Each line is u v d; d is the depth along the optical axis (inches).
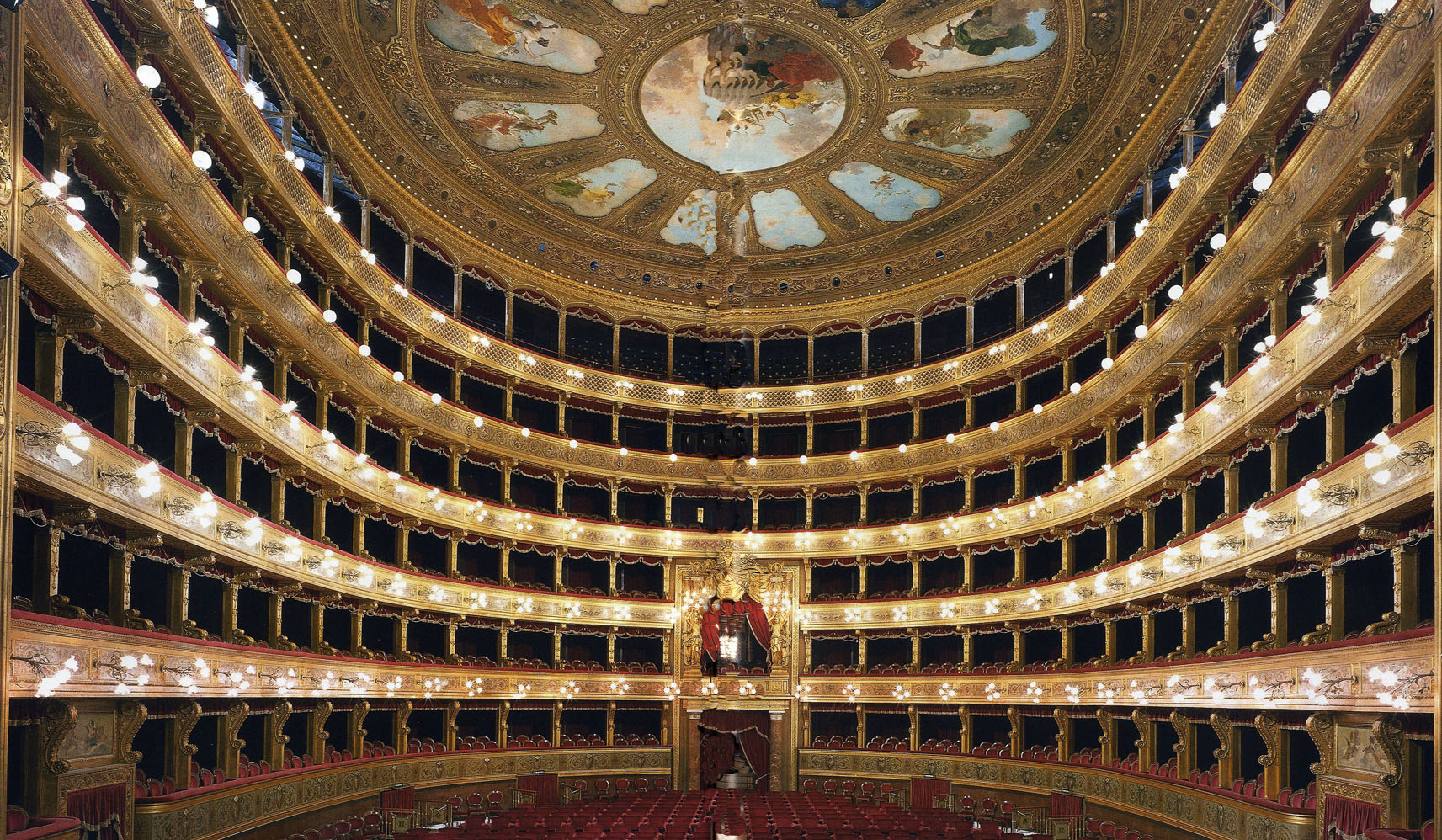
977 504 1616.6
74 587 820.0
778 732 1651.1
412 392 1373.0
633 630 1688.0
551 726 1631.4
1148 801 1112.8
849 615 1647.4
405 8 1112.8
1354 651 736.3
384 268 1381.6
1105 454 1348.4
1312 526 814.5
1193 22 1067.3
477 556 1604.3
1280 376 871.1
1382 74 673.0
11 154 578.9
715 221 1617.9
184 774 889.5
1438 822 563.5
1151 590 1148.5
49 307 710.5
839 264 1721.2
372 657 1298.0
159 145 790.5
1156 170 1202.0
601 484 1681.8
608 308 1721.2
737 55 1204.5
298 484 1157.1
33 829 614.2
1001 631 1507.1
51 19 630.5
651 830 1038.4
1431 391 732.0
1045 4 1099.3
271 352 1092.5
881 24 1141.1
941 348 1679.4
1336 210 790.5
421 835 980.6
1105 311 1277.1
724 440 1766.7
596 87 1263.5
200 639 882.1
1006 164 1427.2
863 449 1674.5
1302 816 813.2
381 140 1334.9
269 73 1072.8
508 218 1565.0
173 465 919.7
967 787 1469.0
